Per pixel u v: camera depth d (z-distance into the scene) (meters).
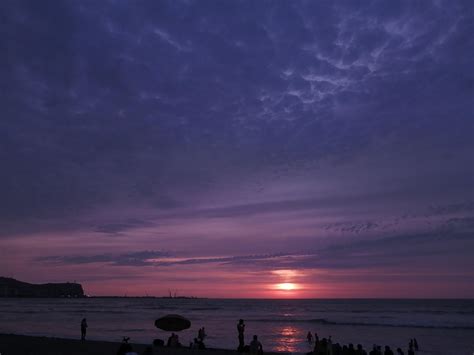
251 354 24.88
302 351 36.84
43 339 31.97
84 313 108.12
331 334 56.34
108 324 69.50
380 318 87.31
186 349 28.94
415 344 39.56
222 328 66.19
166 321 23.17
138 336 49.69
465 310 119.69
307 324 73.56
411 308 137.50
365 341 48.56
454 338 51.31
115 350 26.31
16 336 34.03
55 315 96.81
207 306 182.12
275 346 43.44
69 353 24.75
